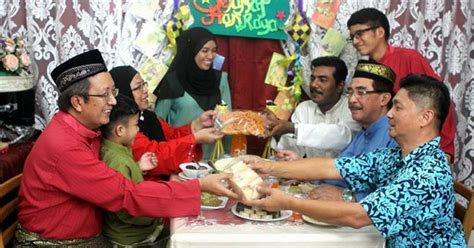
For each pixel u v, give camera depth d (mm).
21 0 2438
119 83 2027
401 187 1307
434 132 1418
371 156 1692
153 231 1765
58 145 1528
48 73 2496
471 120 2680
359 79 1852
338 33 2543
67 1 2414
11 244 1805
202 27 2492
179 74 2449
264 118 2211
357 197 1680
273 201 1393
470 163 2713
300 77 2553
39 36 2451
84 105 1563
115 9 2438
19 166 2072
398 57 2295
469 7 2578
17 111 2346
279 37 2570
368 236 1363
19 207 1663
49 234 1599
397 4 2545
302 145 2199
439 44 2594
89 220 1628
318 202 1351
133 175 1680
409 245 1394
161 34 2480
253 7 2529
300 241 1343
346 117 2281
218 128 2088
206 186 1526
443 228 1388
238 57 2594
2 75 2123
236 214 1490
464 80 2672
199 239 1320
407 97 1412
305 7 2541
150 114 2230
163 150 1997
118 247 1713
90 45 2469
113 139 1699
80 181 1522
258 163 1818
